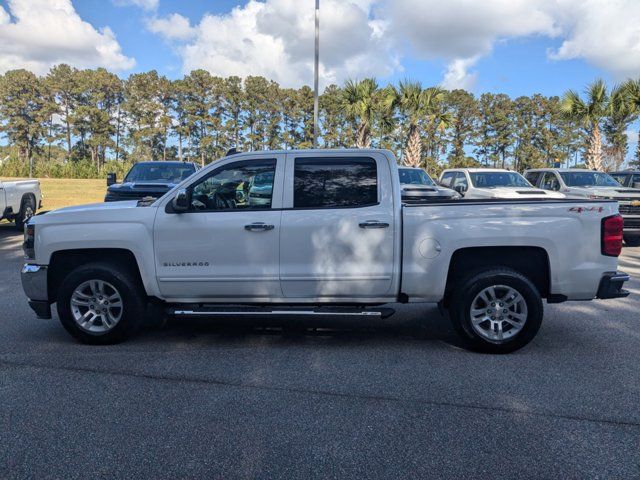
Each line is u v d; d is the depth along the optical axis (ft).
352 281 16.72
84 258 17.97
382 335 18.89
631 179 52.39
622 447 10.94
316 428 11.75
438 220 16.51
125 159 288.71
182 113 270.87
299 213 16.72
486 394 13.60
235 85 263.08
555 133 245.45
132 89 269.64
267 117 263.49
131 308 17.31
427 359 16.29
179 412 12.53
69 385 14.15
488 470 10.09
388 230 16.55
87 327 17.47
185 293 17.20
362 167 16.94
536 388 13.98
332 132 243.60
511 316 16.69
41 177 220.43
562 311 22.36
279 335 18.90
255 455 10.63
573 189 45.27
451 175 53.47
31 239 17.57
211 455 10.62
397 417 12.29
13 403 13.01
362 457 10.55
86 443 11.08
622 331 19.35
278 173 17.04
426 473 9.99
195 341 18.12
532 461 10.41
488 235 16.34
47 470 10.10
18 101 277.64
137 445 11.01
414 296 16.88
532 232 16.30
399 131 171.63
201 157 267.80
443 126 95.50
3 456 10.58
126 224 17.06
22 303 23.30
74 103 290.56
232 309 17.12
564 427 11.80
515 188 44.52
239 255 16.81
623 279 16.48
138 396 13.44
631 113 77.61
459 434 11.49
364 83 96.22
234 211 16.92
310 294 16.93
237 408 12.76
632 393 13.67
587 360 16.17
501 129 242.78
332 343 17.94
